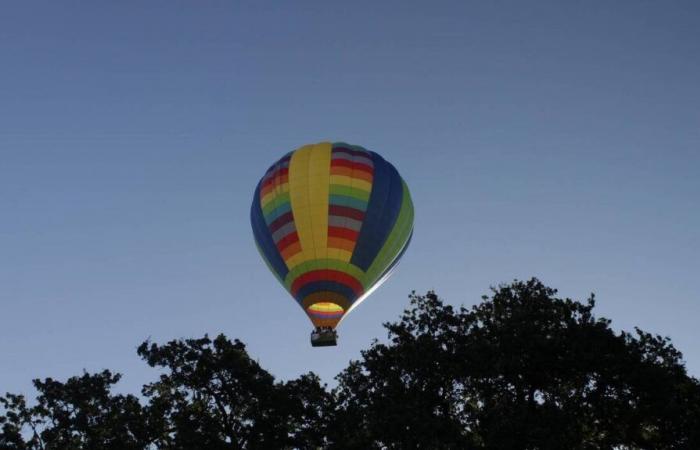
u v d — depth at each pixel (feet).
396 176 205.87
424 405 160.35
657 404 155.63
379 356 167.53
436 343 164.55
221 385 176.14
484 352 158.30
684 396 160.97
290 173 201.57
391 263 201.98
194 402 177.68
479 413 158.30
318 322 193.06
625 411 158.30
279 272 198.70
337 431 164.96
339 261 192.95
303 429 171.83
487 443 152.15
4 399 177.99
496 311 168.86
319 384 174.81
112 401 179.52
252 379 173.68
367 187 198.49
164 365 176.76
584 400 160.56
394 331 170.19
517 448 150.92
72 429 176.86
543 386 162.61
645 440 160.45
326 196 196.24
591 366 157.69
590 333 160.86
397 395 162.50
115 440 171.42
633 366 156.56
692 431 155.53
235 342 180.34
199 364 175.73
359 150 207.31
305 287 193.36
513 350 158.51
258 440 170.40
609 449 160.35
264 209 202.39
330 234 193.88
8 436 174.40
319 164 200.44
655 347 163.32
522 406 153.38
